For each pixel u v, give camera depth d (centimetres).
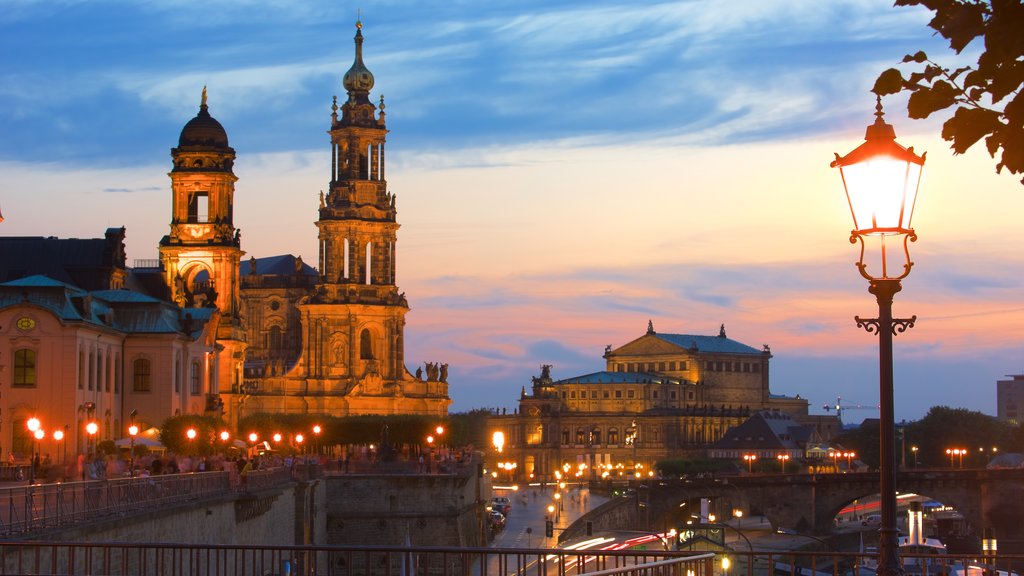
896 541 2978
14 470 11188
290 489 14075
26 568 6275
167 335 16462
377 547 3853
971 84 1551
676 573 3894
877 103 2877
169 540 8706
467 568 3934
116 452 13262
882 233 2881
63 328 14262
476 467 19288
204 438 14875
